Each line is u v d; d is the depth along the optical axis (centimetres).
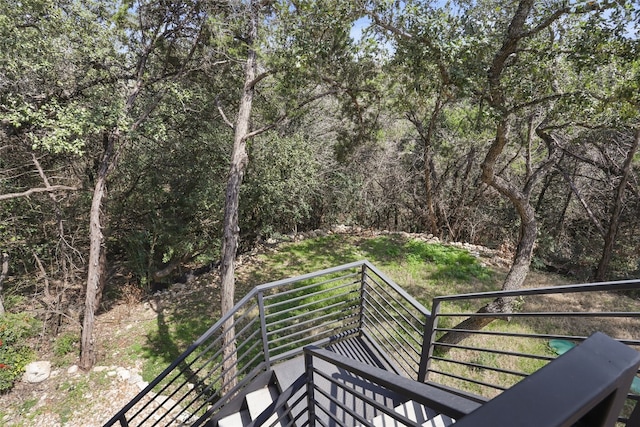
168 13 726
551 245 1123
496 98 469
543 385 52
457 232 1300
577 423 56
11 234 783
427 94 512
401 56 458
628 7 326
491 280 835
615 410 54
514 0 478
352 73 612
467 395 218
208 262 1142
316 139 1109
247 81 623
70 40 629
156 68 859
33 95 614
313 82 618
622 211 1083
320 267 920
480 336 588
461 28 414
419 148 1241
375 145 1152
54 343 691
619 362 55
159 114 857
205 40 734
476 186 1234
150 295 890
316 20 472
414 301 289
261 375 311
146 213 1007
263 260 972
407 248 1017
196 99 878
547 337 163
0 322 661
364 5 452
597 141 855
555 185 1212
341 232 1173
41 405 539
